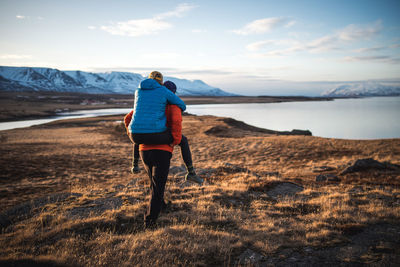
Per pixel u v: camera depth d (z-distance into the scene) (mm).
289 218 4371
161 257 2807
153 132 2891
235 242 3307
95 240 3133
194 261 2797
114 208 4473
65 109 178500
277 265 2754
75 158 28031
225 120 75312
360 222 4098
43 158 26891
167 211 4430
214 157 29766
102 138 49125
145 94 2984
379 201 5723
